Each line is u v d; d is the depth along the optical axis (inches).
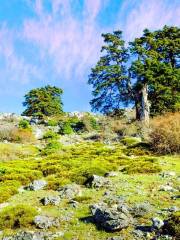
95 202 645.3
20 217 574.2
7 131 1803.6
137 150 1174.3
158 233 492.1
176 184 729.6
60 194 711.7
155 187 708.7
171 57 2134.6
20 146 1531.7
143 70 1861.5
